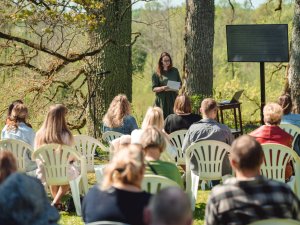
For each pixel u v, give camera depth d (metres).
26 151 7.66
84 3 12.55
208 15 14.05
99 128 14.62
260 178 4.20
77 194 7.37
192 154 7.57
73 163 7.45
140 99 38.00
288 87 14.23
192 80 14.12
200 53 14.05
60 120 7.31
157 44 35.59
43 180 7.32
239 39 12.74
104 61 14.52
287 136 7.07
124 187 4.33
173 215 2.72
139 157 4.36
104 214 4.27
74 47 15.27
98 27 14.23
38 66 15.38
